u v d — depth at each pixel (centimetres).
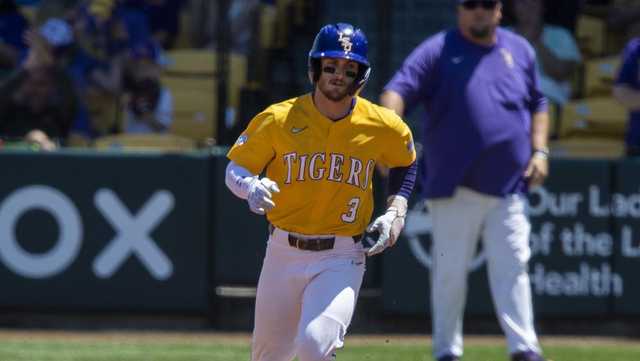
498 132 2275
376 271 3206
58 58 3447
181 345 2870
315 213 1600
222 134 3334
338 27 1562
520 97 2312
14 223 3139
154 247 3156
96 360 2561
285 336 1678
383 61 3316
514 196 2291
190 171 3153
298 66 3438
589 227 3139
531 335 2256
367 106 1611
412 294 3152
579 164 3133
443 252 2330
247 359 2603
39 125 3416
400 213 1636
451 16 3394
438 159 2308
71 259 3147
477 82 2292
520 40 2378
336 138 1589
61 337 3033
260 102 3400
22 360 2548
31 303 3152
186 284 3158
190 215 3153
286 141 1586
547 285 3142
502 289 2275
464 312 3150
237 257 3159
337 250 1614
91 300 3153
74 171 3139
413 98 2316
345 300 1573
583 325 3175
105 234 3145
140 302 3155
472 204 2294
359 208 1619
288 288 1634
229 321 3206
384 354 2709
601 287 3141
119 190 3145
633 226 3133
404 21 3397
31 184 3136
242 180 1550
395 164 1652
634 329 3169
